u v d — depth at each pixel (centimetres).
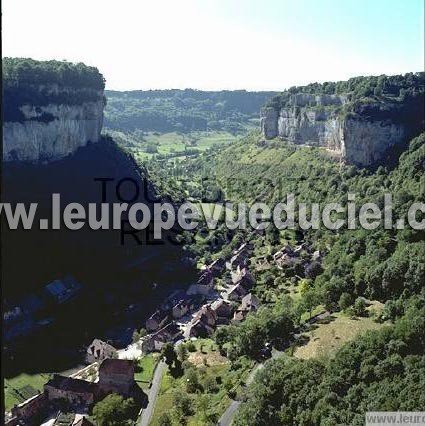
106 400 9906
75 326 14538
